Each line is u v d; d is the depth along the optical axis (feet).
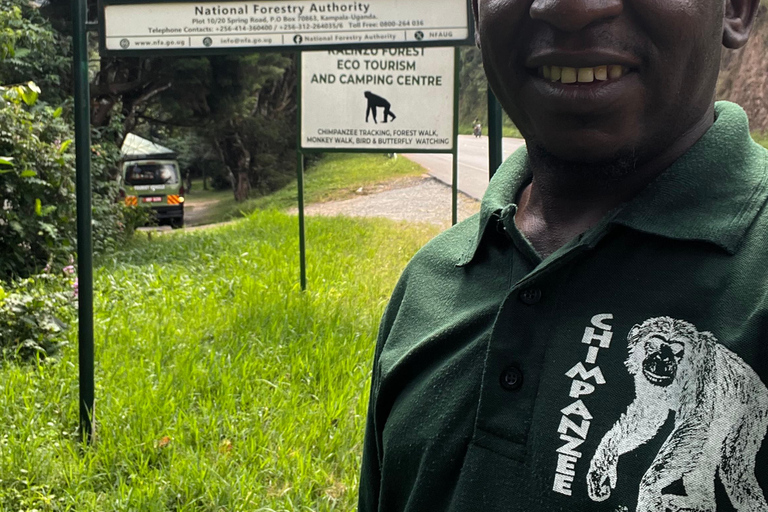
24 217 21.24
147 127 89.76
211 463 10.85
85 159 11.38
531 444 2.83
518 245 3.29
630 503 2.60
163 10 11.21
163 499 9.89
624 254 2.88
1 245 21.11
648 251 2.84
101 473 10.74
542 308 2.97
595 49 2.71
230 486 10.01
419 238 33.63
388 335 4.00
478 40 3.71
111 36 11.35
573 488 2.70
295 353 15.17
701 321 2.65
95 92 47.96
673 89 2.79
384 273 24.70
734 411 2.53
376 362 4.14
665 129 2.89
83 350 11.71
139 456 11.05
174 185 63.93
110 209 35.63
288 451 11.21
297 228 36.45
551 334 2.92
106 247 32.14
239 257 26.94
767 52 42.86
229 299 20.74
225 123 58.34
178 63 48.37
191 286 22.09
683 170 2.90
